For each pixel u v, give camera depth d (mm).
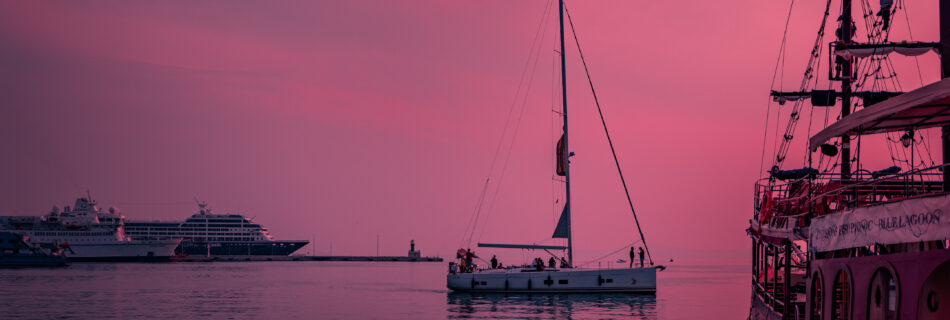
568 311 60625
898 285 19016
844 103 36312
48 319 58094
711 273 184250
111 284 105000
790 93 40688
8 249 186125
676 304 69688
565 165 73938
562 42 76312
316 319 58562
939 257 17344
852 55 31703
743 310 64188
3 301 73875
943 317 17406
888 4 33594
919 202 18203
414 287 102938
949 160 24484
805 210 29531
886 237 19703
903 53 30250
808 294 26969
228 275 145000
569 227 73625
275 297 82250
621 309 62031
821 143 25047
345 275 155875
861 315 21406
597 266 74625
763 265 39625
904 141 26703
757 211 38656
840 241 22688
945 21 26297
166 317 60000
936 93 17141
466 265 78812
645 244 73062
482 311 61625
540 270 73312
